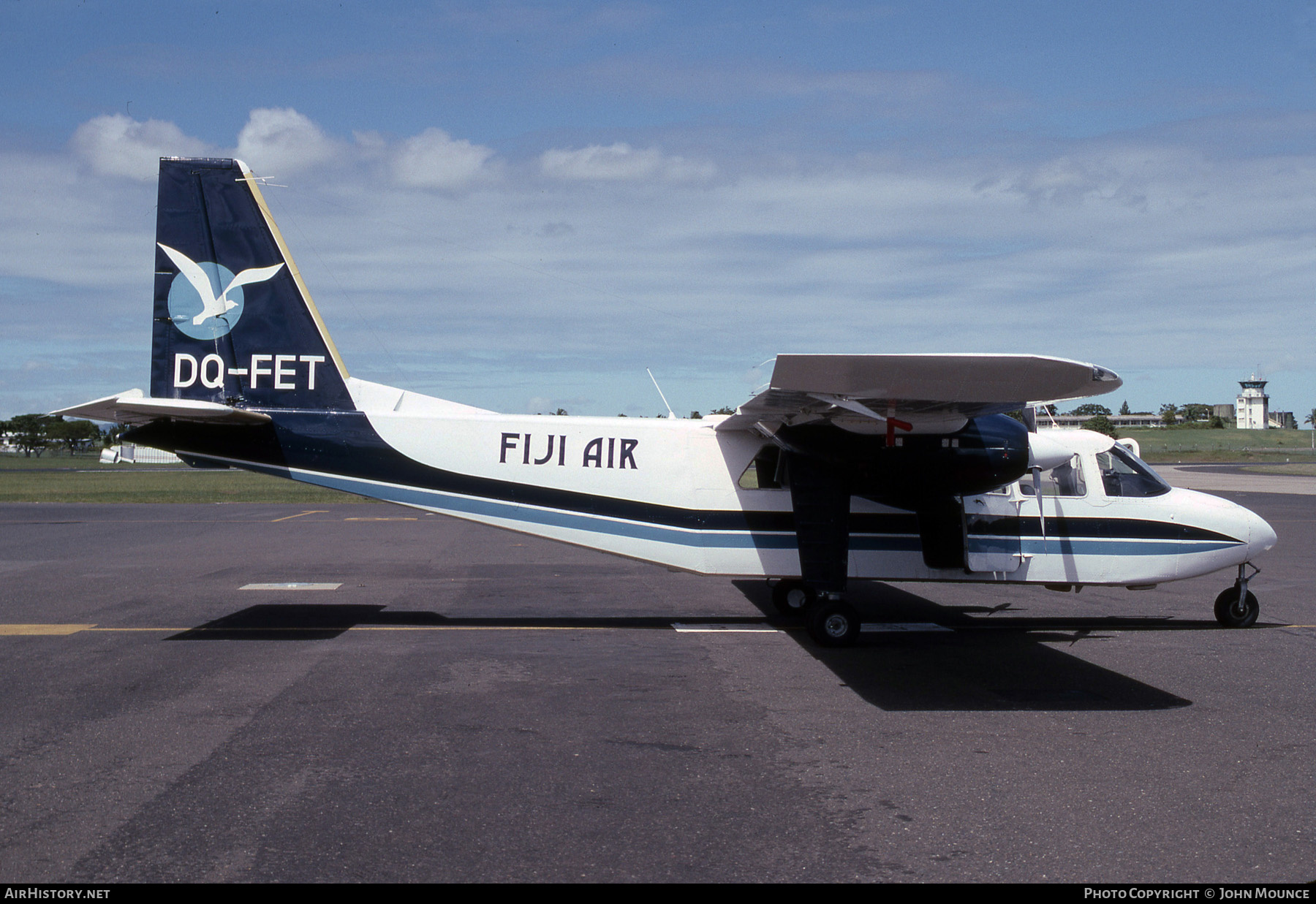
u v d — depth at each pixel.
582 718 6.28
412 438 9.59
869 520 9.55
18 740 5.71
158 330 9.52
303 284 9.61
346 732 5.91
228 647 8.51
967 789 5.01
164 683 7.14
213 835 4.30
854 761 5.45
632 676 7.53
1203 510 9.78
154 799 4.74
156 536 19.59
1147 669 7.93
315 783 5.00
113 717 6.21
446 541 18.78
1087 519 9.70
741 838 4.33
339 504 31.20
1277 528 21.45
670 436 9.73
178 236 9.53
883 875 3.95
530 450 9.62
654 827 4.45
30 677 7.30
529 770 5.23
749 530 9.66
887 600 11.92
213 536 19.67
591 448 9.66
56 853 4.10
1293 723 6.26
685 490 9.67
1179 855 4.18
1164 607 11.34
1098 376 6.53
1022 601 11.80
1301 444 101.62
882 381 6.85
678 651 8.54
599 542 9.66
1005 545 9.62
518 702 6.70
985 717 6.40
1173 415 154.25
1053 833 4.42
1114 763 5.44
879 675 7.63
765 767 5.34
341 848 4.17
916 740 5.86
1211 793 4.95
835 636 8.83
